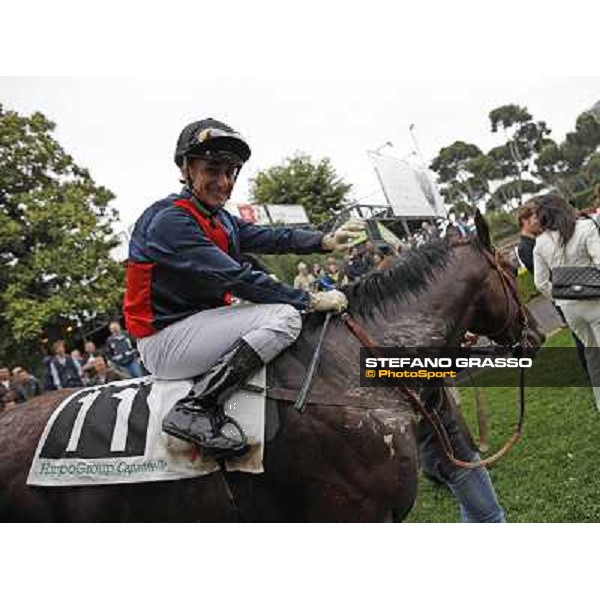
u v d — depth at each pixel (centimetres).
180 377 211
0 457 212
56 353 728
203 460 197
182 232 200
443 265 237
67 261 885
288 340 202
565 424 422
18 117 891
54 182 928
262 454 196
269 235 246
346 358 211
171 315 208
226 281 199
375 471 201
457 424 273
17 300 859
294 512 207
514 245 414
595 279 341
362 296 227
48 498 208
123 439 204
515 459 388
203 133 205
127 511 206
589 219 346
